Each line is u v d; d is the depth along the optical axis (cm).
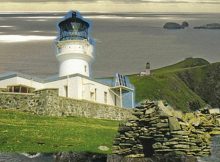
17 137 5625
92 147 5300
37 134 5912
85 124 7212
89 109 8306
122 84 10238
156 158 3609
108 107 8750
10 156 4788
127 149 3781
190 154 3594
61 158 4900
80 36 10288
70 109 7925
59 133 6109
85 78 9169
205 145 3697
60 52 10131
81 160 4922
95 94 9344
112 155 3831
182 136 3612
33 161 4812
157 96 17500
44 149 5069
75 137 5944
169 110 3806
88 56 10169
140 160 3669
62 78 9169
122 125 3922
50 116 7531
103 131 6569
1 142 5341
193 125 3816
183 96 19812
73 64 10019
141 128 3775
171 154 3581
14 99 7712
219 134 3850
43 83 9288
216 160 3603
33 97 7688
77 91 8956
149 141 3725
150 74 19325
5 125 6281
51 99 7656
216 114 4012
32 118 7112
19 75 9075
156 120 3722
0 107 7688
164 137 3650
